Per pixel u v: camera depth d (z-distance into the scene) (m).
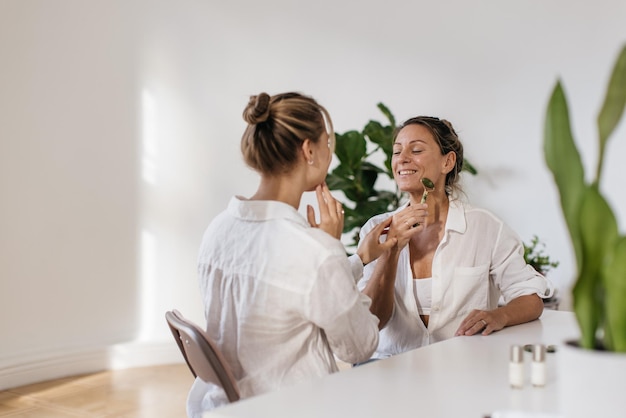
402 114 4.50
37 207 4.16
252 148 1.63
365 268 2.32
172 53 4.60
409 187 2.24
